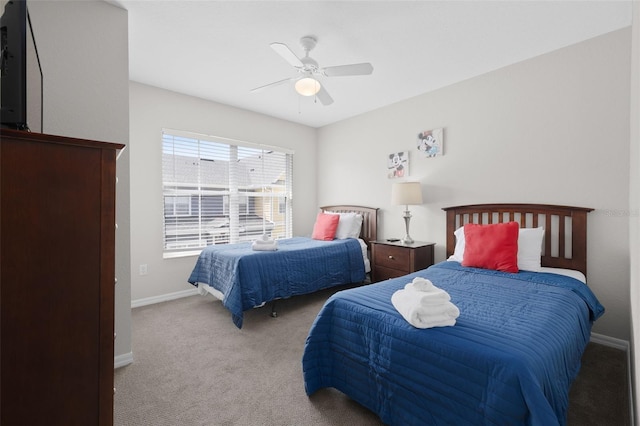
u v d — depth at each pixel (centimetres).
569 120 254
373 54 265
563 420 113
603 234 239
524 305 161
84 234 100
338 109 416
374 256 361
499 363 108
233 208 410
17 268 89
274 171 456
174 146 361
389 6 202
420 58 273
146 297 339
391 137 395
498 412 104
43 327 93
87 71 196
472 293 183
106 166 104
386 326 145
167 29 230
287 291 300
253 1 199
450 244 327
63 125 188
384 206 407
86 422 100
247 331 264
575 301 177
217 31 233
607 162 237
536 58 271
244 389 181
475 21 219
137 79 322
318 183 505
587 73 245
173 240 364
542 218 269
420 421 126
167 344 238
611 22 221
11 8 109
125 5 204
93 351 101
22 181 90
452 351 120
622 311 231
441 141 339
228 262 288
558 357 121
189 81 326
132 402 168
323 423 153
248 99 380
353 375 159
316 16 213
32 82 170
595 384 185
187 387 182
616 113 233
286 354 223
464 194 323
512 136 287
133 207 330
